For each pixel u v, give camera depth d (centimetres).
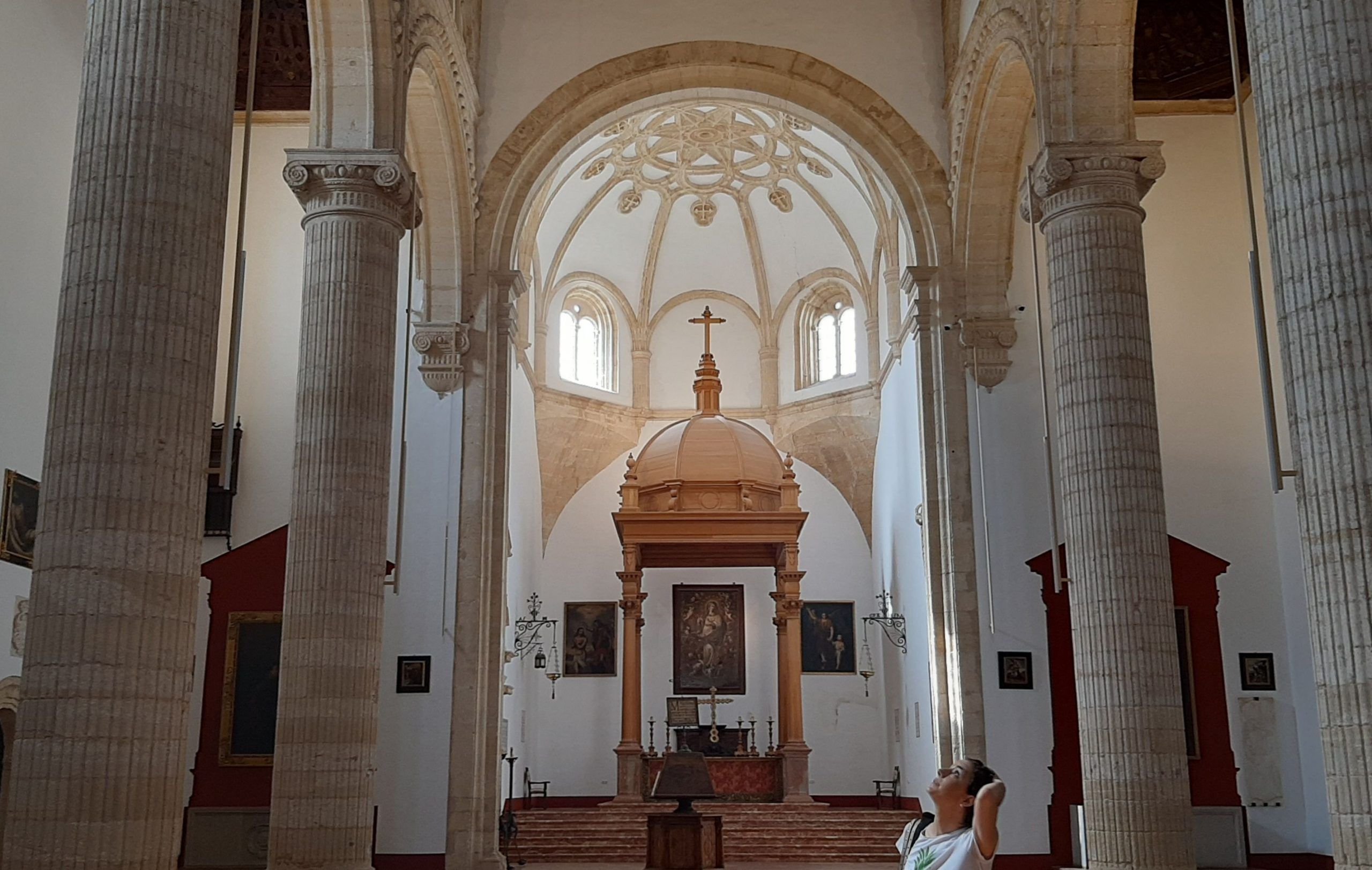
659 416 3241
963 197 2031
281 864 1252
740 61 2120
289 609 1313
